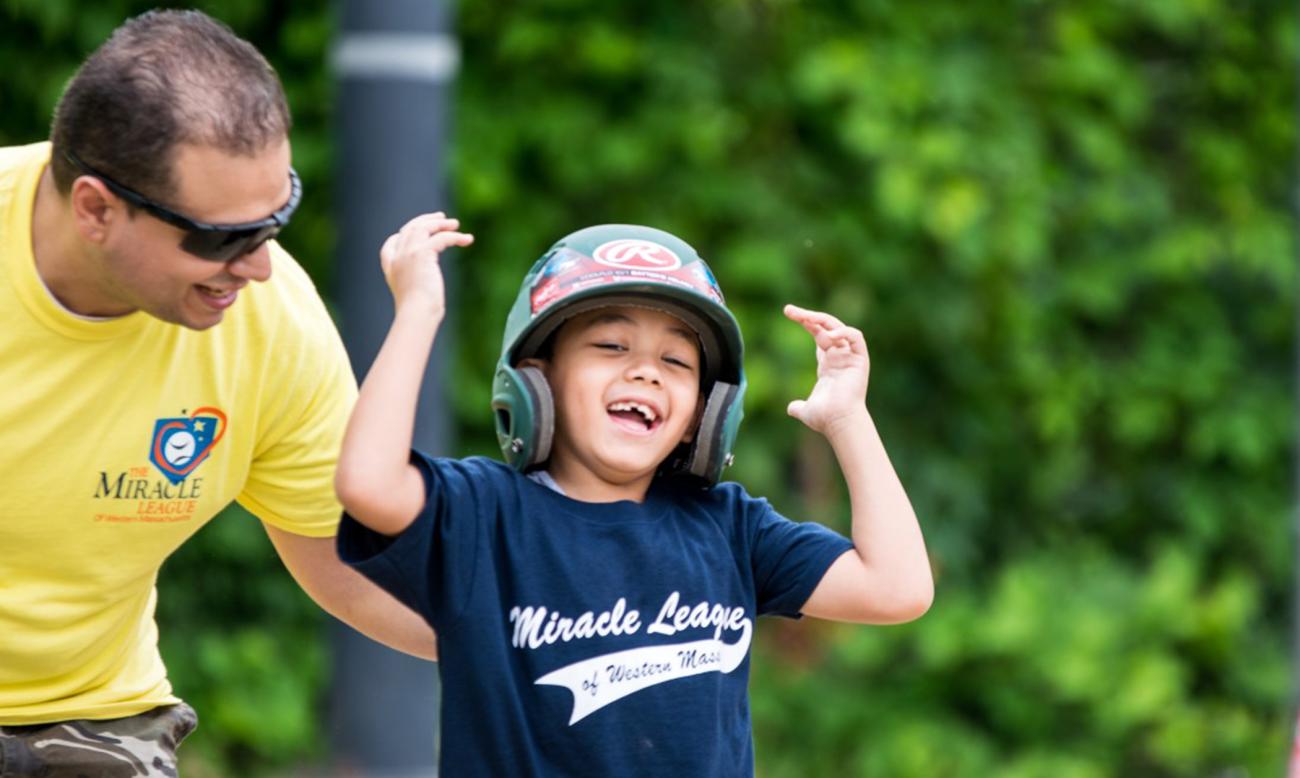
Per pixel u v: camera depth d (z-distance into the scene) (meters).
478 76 22.70
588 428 8.38
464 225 22.62
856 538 8.79
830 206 23.34
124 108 7.67
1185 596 23.20
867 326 23.78
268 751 21.42
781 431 23.06
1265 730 23.83
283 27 22.33
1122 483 25.62
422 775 13.41
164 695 10.02
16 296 8.28
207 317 8.27
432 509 7.93
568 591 8.11
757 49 23.22
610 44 22.30
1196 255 24.16
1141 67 25.41
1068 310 24.95
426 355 8.10
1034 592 22.97
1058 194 24.02
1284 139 25.50
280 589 22.59
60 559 8.88
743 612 8.54
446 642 8.05
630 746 8.06
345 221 13.35
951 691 23.23
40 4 21.00
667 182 22.88
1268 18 25.45
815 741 22.98
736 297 22.80
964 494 24.11
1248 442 24.72
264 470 9.49
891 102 22.44
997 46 24.03
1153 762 23.33
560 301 8.29
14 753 9.34
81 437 8.59
